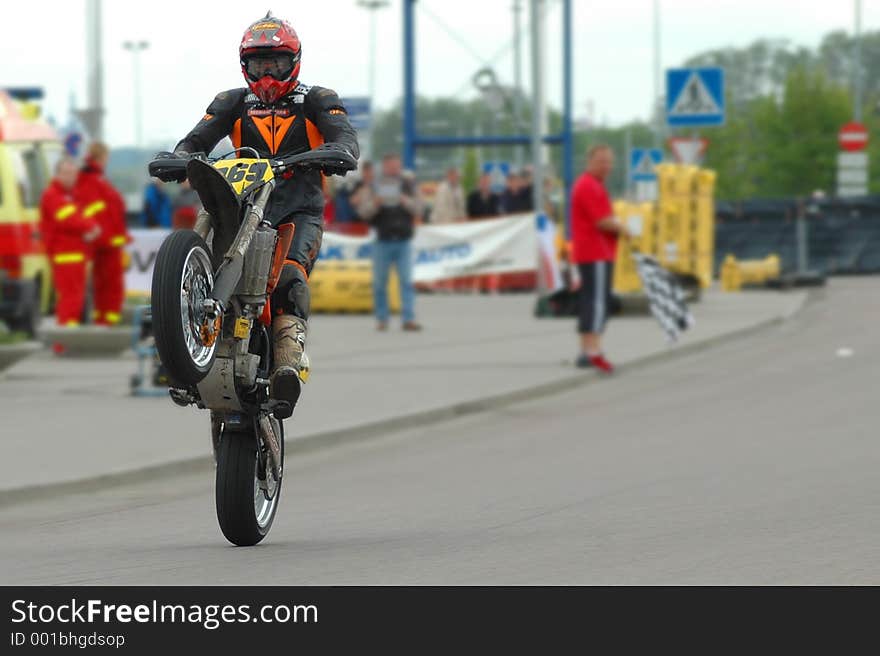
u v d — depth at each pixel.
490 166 193.62
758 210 151.12
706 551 27.92
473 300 110.75
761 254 151.12
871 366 65.69
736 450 43.06
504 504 34.94
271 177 27.94
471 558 27.83
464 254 118.88
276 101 29.92
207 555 29.08
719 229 151.88
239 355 27.73
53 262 70.19
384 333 83.06
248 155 29.16
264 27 29.58
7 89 84.88
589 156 64.19
